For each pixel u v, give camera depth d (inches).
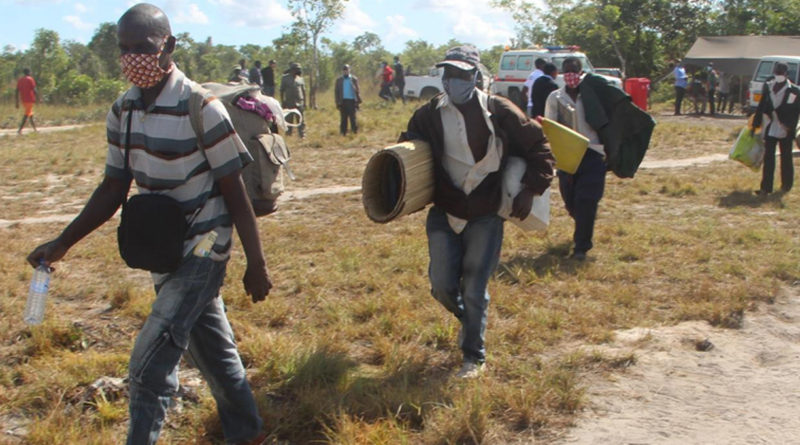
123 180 127.3
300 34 1221.1
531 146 167.9
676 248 293.1
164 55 116.8
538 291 241.8
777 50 1184.2
